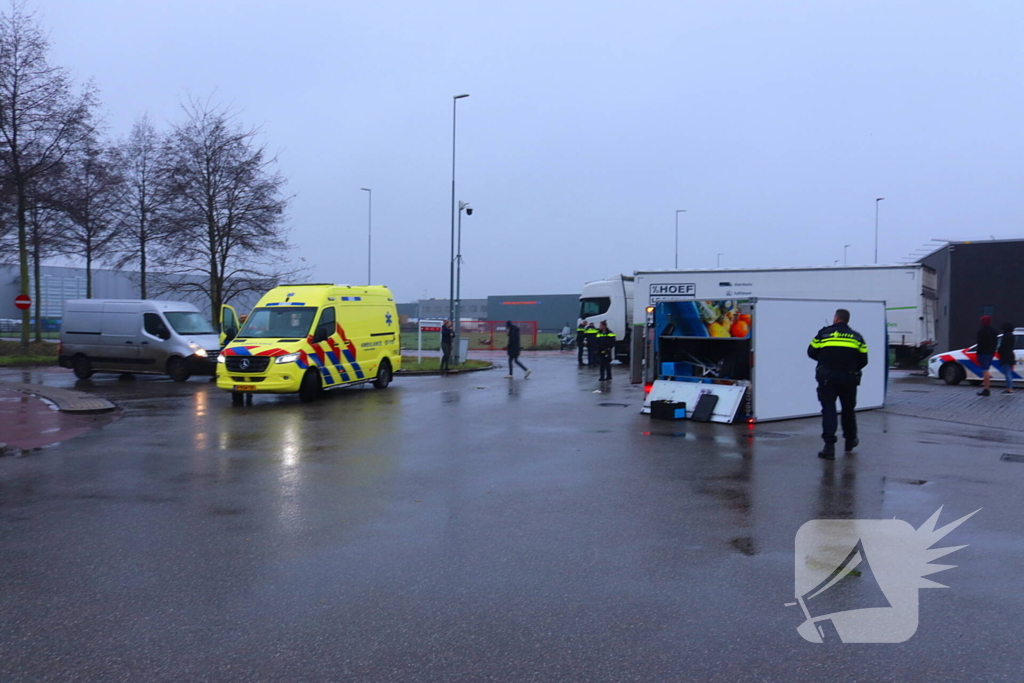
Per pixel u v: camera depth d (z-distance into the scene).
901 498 7.77
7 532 6.58
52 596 5.06
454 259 31.28
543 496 7.88
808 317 14.08
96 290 61.00
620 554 5.94
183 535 6.47
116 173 32.28
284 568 5.61
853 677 3.88
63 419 13.67
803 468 9.37
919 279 23.67
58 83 29.98
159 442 11.32
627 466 9.48
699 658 4.11
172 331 21.80
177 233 30.03
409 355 40.03
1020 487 8.27
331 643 4.31
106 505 7.52
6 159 29.17
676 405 13.66
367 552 5.99
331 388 19.45
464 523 6.84
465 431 12.41
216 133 30.25
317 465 9.53
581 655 4.14
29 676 3.91
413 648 4.24
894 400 16.81
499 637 4.38
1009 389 17.88
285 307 17.70
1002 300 30.53
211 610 4.80
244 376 16.25
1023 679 3.86
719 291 26.27
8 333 52.78
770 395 13.49
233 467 9.41
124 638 4.38
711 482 8.55
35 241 31.23
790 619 4.64
